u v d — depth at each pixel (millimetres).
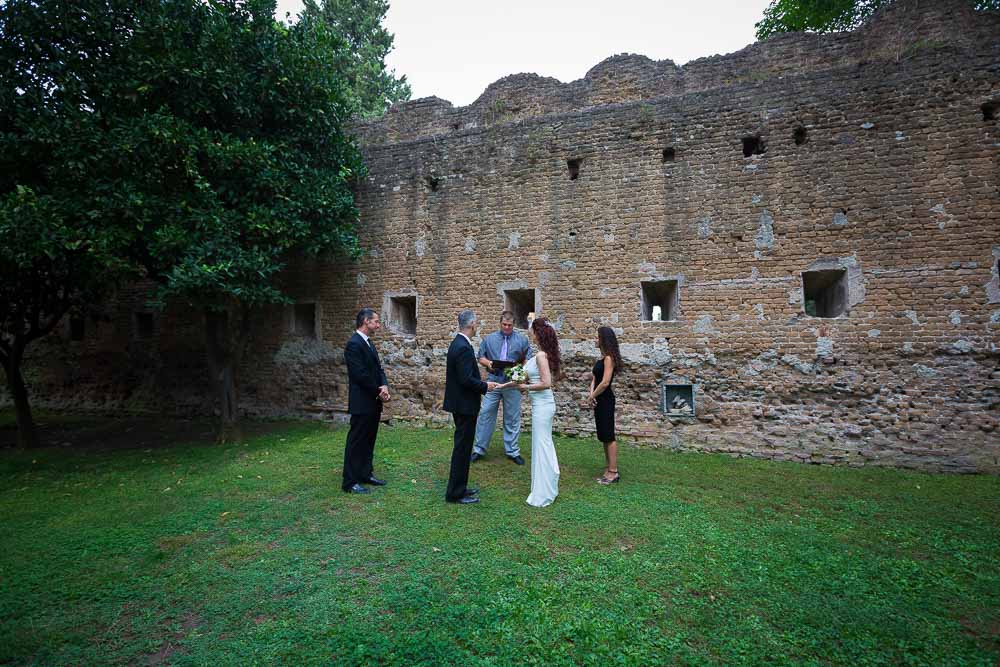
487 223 8805
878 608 3055
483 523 4406
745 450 7129
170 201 6781
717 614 2994
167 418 10922
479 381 4984
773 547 3939
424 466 6328
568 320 8188
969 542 4055
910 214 6707
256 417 10242
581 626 2834
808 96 7250
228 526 4469
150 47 6801
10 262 7098
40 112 6422
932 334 6523
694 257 7605
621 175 8055
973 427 6316
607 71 8734
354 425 5395
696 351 7504
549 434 4984
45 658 2643
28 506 5066
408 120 10016
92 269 7328
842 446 6773
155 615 3057
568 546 3959
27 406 8547
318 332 9906
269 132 8094
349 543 4055
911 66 6867
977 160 6504
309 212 7949
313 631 2830
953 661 2574
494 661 2559
